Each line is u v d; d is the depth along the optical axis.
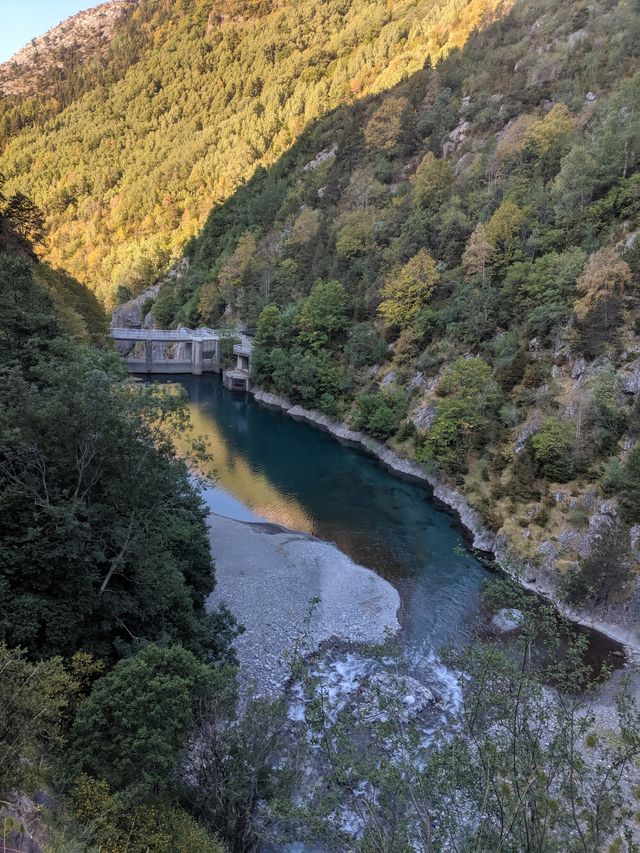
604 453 40.62
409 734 15.32
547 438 42.09
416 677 26.86
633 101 64.75
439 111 109.19
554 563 35.38
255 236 123.50
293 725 22.75
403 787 13.06
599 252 50.81
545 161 73.12
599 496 37.84
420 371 65.88
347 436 68.56
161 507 22.47
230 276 116.12
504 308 59.34
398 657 22.47
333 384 75.25
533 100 92.31
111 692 14.95
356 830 15.59
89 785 13.30
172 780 15.53
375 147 116.00
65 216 195.50
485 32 119.56
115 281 155.50
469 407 51.69
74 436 19.25
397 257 79.88
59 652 17.98
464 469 49.84
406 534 43.81
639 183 54.97
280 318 89.06
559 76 91.88
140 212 180.12
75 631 18.89
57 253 182.38
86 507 19.77
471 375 52.69
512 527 40.19
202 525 29.56
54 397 20.06
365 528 44.91
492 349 57.44
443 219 77.31
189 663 16.42
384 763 13.63
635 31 84.19
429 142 105.44
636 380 42.66
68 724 15.63
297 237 108.88
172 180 182.12
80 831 12.30
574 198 61.56
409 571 38.12
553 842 12.04
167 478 21.94
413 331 68.62
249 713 18.33
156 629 21.78
